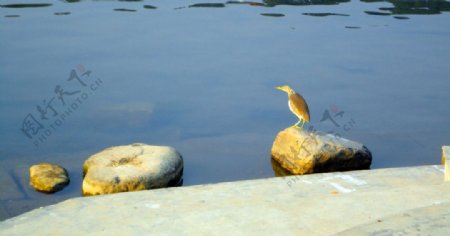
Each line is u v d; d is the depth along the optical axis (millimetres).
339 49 16469
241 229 6637
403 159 11281
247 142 11688
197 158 11039
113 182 9367
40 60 14742
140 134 11852
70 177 10172
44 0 19984
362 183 8445
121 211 7406
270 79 14312
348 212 7000
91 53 15336
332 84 14258
